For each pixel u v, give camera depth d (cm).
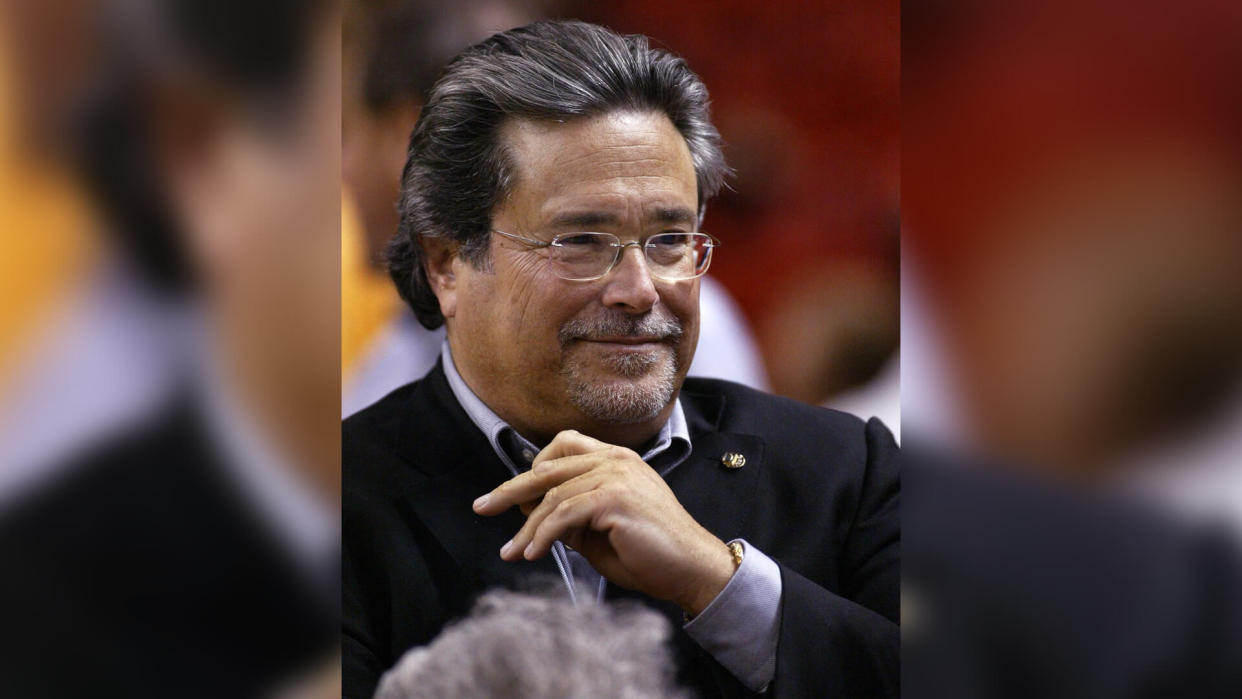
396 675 293
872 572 521
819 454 543
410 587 496
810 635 459
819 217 594
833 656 460
